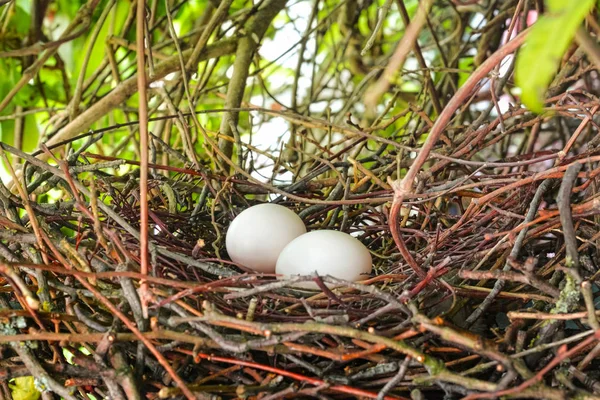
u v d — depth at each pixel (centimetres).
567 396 21
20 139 55
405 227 36
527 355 24
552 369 24
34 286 29
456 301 27
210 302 25
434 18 63
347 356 23
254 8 51
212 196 39
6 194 33
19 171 46
